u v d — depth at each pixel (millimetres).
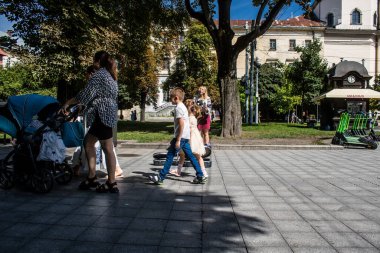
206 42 43469
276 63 50906
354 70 22125
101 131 5207
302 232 3711
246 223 3982
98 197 5082
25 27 17641
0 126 5352
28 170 5289
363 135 13594
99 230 3695
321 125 21828
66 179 6078
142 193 5367
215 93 43719
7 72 38438
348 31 57562
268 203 4855
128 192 5422
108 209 4477
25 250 3158
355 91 21625
